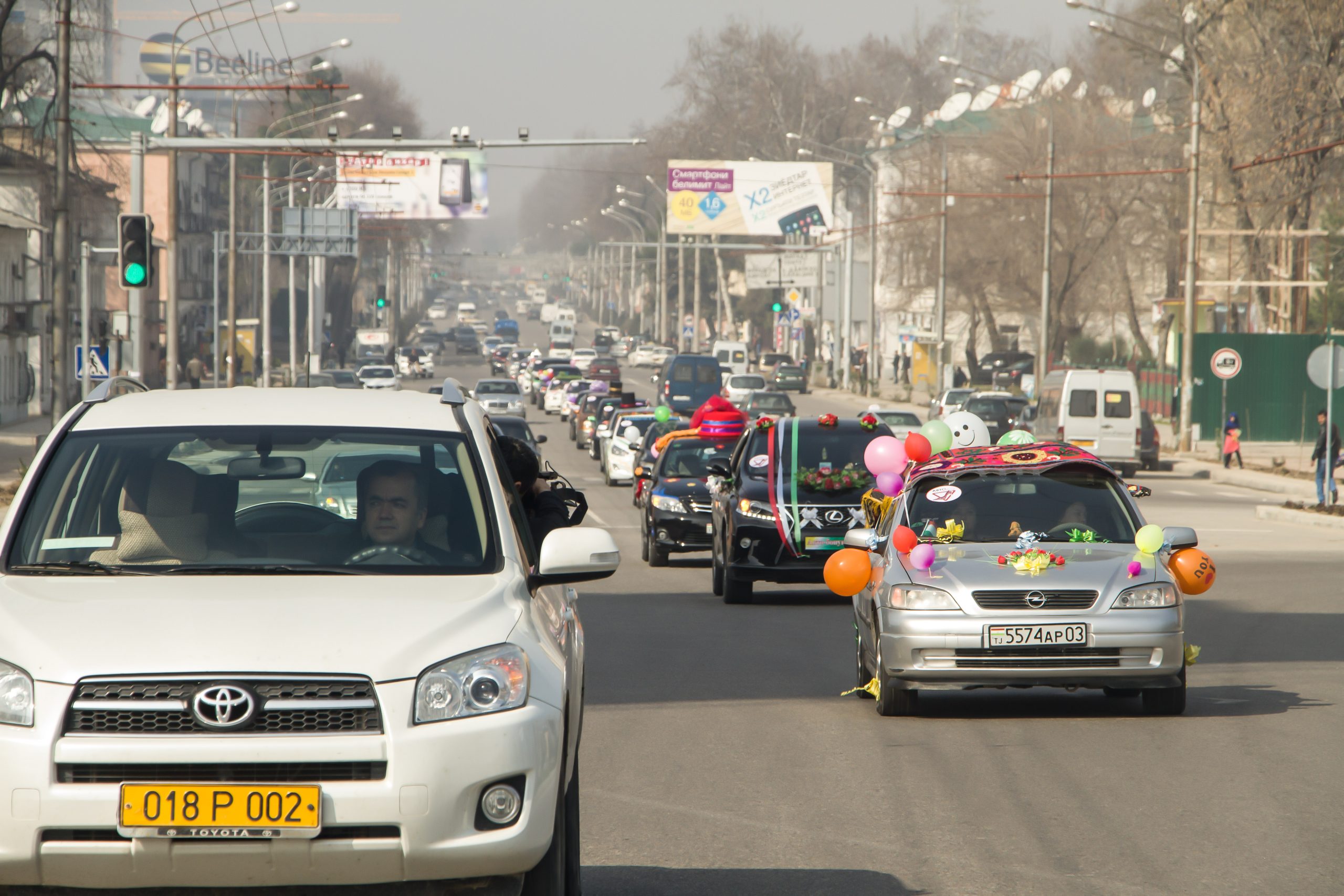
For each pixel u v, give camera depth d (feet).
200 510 56.65
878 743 94.48
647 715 104.53
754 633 149.18
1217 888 62.34
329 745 45.55
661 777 84.58
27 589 51.16
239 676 45.85
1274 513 286.66
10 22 438.40
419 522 56.34
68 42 270.87
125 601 49.32
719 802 78.64
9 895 46.06
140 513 56.49
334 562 54.65
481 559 55.21
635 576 206.90
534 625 51.24
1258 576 198.90
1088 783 82.48
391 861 45.78
